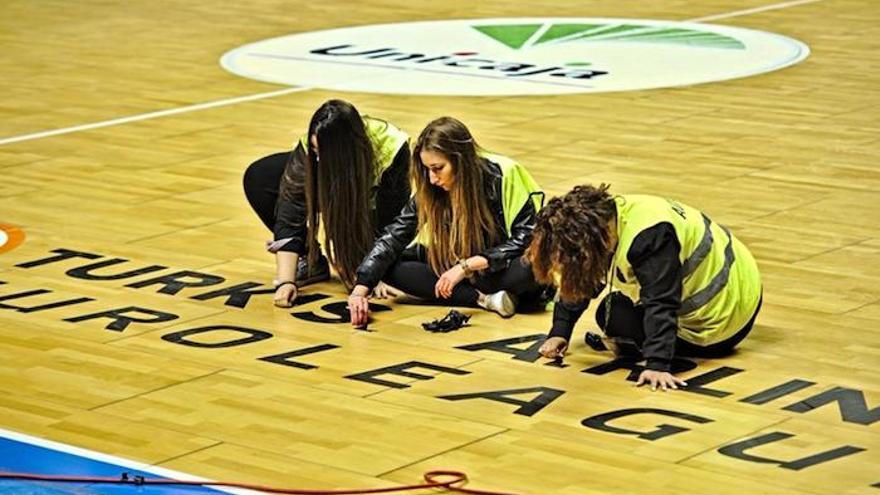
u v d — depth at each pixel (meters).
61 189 8.54
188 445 5.02
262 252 7.29
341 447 5.00
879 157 9.27
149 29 14.65
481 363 5.79
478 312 6.40
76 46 13.69
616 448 4.97
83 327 6.20
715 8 15.72
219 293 6.66
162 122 10.41
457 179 6.20
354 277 6.57
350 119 6.42
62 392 5.50
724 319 5.65
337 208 6.47
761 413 5.27
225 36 14.23
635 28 14.48
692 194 8.38
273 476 4.77
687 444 5.01
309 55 13.12
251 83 11.84
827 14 15.17
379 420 5.23
